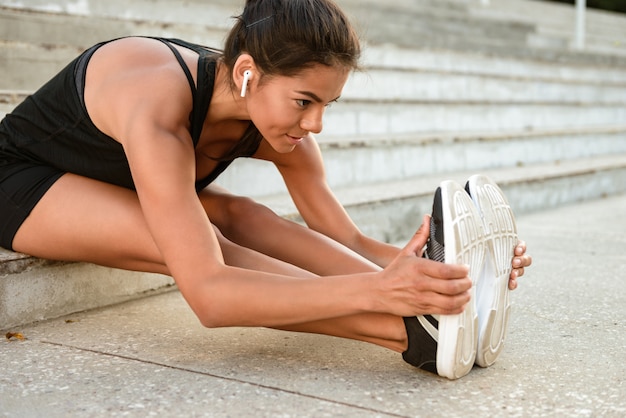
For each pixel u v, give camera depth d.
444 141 3.80
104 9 3.51
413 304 1.29
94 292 1.92
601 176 4.30
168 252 1.38
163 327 1.75
